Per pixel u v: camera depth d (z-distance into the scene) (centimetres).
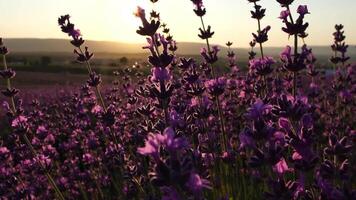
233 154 29
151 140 11
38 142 45
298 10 21
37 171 36
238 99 47
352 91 50
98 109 42
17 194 33
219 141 34
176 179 10
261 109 15
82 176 39
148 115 27
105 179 38
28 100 102
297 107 14
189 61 32
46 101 98
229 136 37
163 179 10
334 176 15
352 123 44
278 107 15
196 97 32
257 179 26
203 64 46
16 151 46
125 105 54
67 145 48
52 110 81
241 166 29
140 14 20
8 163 40
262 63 31
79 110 55
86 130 50
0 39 36
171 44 42
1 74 36
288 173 19
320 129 37
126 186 30
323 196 13
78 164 45
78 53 33
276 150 14
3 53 37
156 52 20
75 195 37
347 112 49
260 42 31
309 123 14
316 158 14
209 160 27
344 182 15
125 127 43
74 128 55
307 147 14
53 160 43
